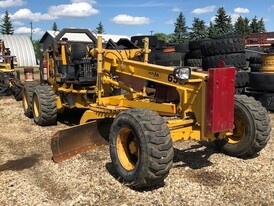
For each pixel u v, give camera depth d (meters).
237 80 9.30
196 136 4.74
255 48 16.03
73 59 7.21
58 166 5.32
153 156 4.09
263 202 4.09
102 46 6.44
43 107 7.76
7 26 80.06
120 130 4.54
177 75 4.65
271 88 8.99
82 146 5.81
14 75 13.51
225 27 48.94
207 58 10.09
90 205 4.07
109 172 4.95
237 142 5.47
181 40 50.19
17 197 4.31
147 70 5.37
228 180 4.68
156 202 4.10
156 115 4.31
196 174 4.86
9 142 6.82
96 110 5.98
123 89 6.15
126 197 4.23
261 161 5.35
